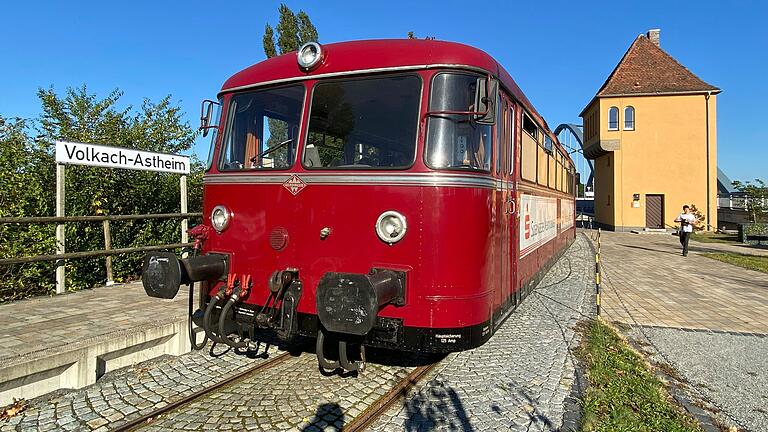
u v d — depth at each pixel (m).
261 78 5.15
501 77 5.12
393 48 4.61
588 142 36.12
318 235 4.60
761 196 29.59
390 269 4.31
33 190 7.61
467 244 4.37
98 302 6.55
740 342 6.79
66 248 7.84
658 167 31.23
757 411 4.65
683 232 16.97
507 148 5.52
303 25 21.41
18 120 8.23
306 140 4.76
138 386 4.65
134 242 9.17
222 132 5.34
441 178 4.27
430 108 4.36
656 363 5.94
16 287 7.20
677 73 31.73
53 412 4.07
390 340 4.29
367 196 4.43
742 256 16.95
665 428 4.07
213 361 5.36
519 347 6.09
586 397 4.54
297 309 4.66
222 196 5.18
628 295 9.96
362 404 4.34
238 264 5.01
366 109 4.58
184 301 6.66
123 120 10.59
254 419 4.02
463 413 4.18
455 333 4.28
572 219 17.31
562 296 9.50
